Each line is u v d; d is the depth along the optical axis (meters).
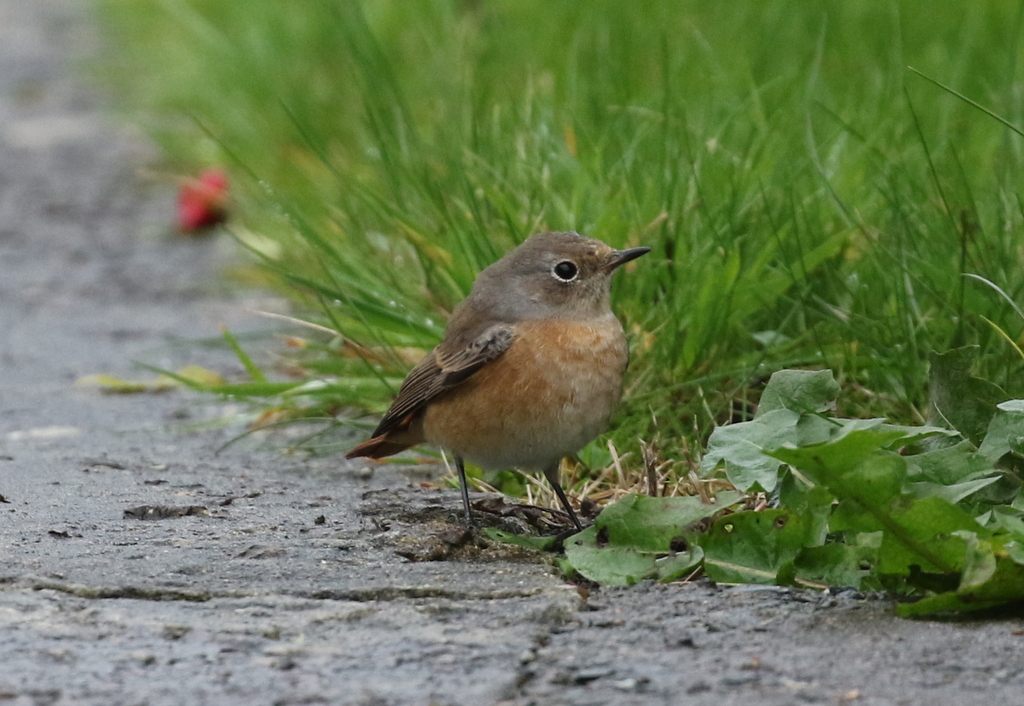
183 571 8.11
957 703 6.04
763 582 7.80
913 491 7.75
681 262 11.74
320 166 18.05
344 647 6.85
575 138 14.11
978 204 12.41
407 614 7.32
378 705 6.12
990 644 6.71
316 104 20.28
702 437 10.53
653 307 11.66
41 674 6.48
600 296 9.57
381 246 13.73
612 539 8.12
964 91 15.98
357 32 20.02
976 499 8.05
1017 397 9.91
